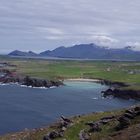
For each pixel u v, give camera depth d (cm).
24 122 12400
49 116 13775
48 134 7288
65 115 14088
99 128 7100
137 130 5984
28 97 19712
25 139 7625
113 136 6203
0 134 10444
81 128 7350
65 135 7175
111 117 7619
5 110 14975
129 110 7212
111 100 19612
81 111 15200
